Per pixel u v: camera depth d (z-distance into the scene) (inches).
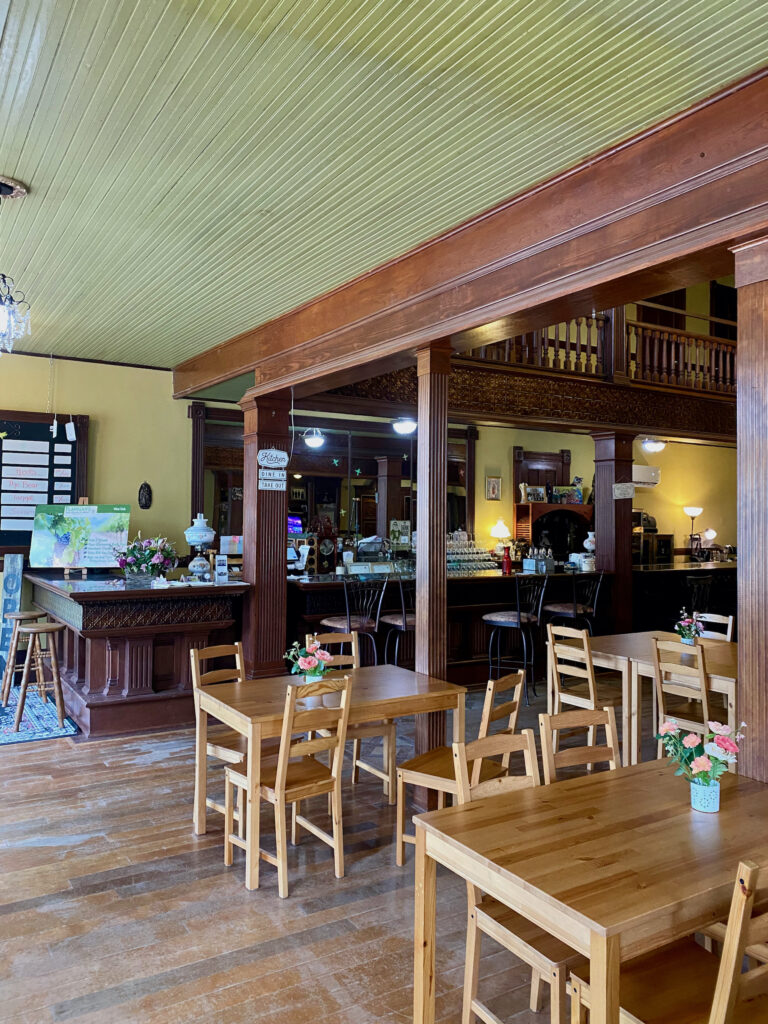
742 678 98.4
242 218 145.3
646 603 325.7
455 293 146.9
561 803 88.6
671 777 98.3
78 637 223.0
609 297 124.5
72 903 117.7
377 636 257.4
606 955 60.4
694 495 498.6
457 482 407.5
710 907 67.2
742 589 98.2
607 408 301.0
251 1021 90.1
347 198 135.3
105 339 243.6
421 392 160.7
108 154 121.4
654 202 107.8
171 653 217.6
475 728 219.5
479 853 74.2
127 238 156.3
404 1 84.5
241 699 137.1
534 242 128.7
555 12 85.2
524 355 275.0
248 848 122.8
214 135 115.0
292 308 203.6
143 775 175.8
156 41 92.8
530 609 279.4
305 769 134.1
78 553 262.1
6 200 138.7
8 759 185.6
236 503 320.5
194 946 106.0
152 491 285.7
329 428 362.3
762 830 80.4
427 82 99.5
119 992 95.4
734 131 97.7
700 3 82.8
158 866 130.8
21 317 209.9
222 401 303.7
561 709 241.0
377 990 96.3
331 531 360.5
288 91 103.0
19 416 258.5
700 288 479.5
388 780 163.0
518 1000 95.1
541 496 433.1
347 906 117.9
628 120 107.2
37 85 102.6
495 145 115.4
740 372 98.0
